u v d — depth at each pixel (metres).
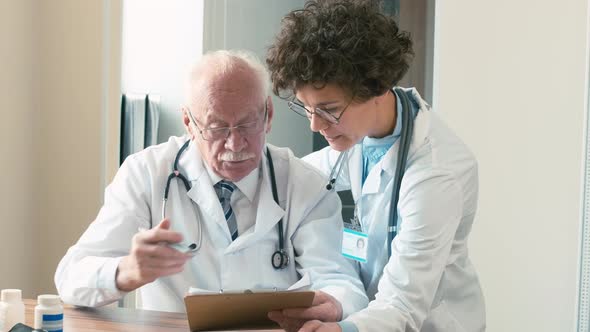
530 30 2.79
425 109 1.84
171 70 3.34
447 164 1.71
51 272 2.96
